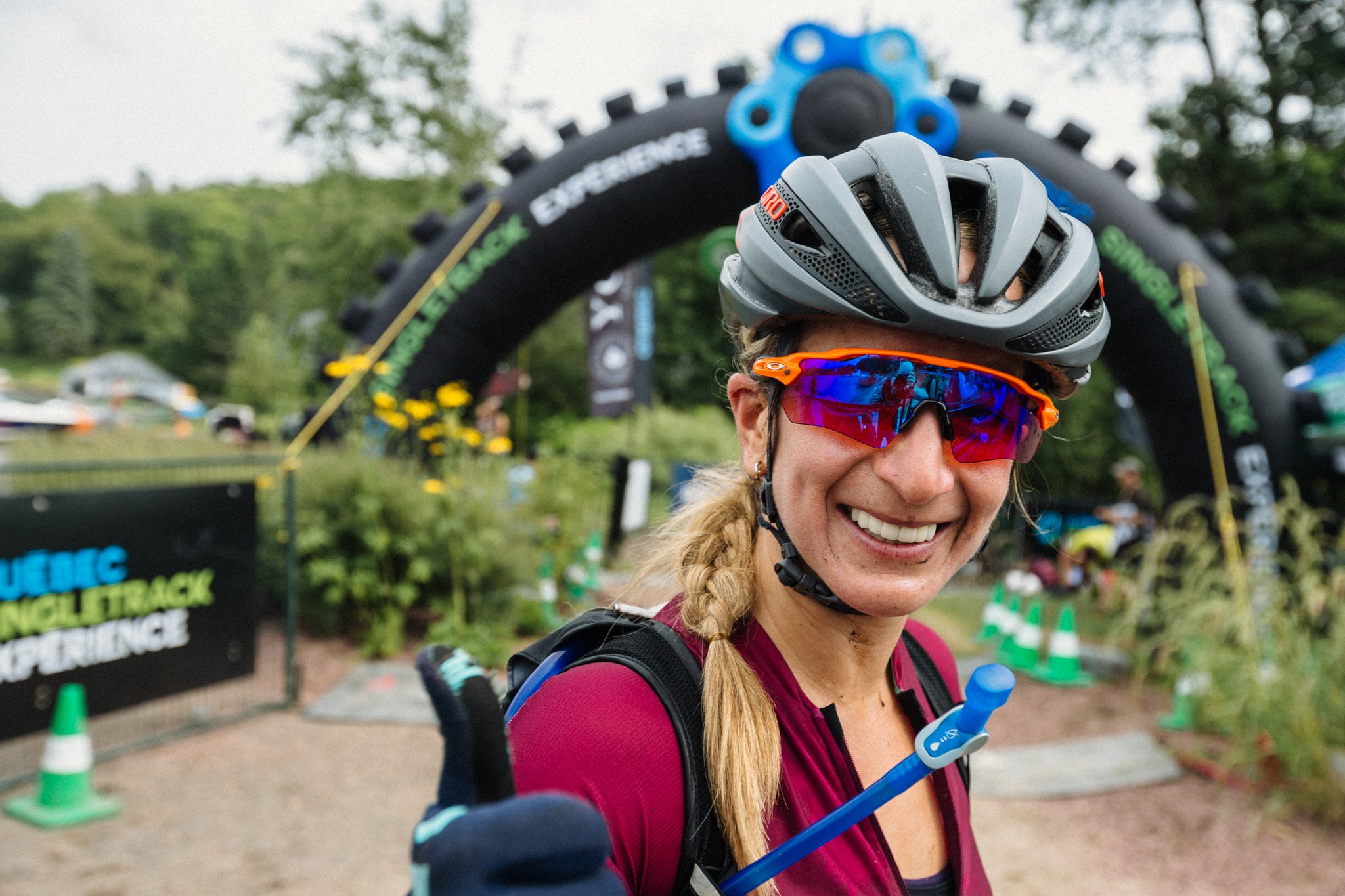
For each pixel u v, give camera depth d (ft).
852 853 3.30
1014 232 3.22
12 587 13.98
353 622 22.82
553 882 1.78
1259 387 23.90
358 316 26.66
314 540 20.99
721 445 50.98
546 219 25.43
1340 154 56.65
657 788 2.94
